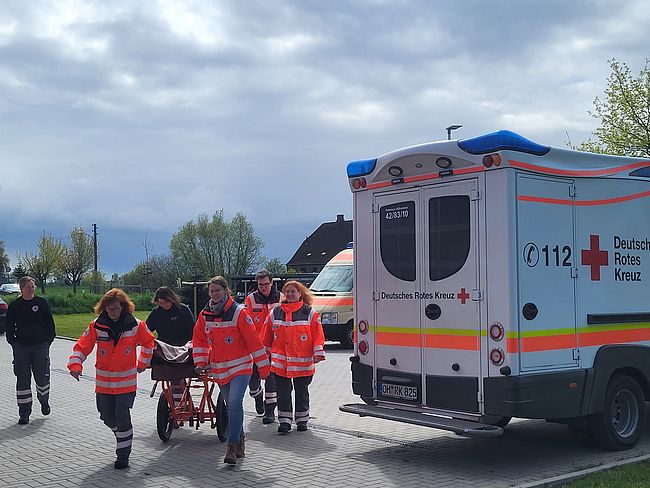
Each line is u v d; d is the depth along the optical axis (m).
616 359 7.85
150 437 8.71
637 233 8.35
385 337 8.11
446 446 8.23
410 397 7.80
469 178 7.38
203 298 23.14
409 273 7.88
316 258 64.50
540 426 9.38
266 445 8.27
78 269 61.72
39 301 9.74
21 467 7.34
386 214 8.16
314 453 7.88
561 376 7.31
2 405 11.03
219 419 8.36
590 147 29.45
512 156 7.09
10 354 18.55
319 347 8.84
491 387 7.08
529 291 7.15
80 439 8.62
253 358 7.45
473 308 7.28
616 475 6.67
